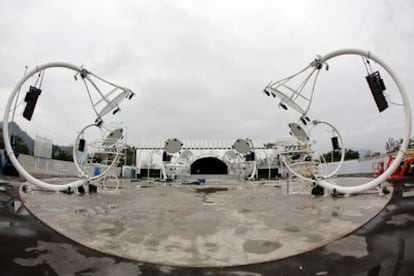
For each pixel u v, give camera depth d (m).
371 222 6.90
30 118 11.95
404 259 4.74
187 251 5.49
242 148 24.25
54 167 27.45
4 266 4.62
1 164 18.25
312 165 12.92
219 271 4.62
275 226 7.21
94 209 9.27
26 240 5.79
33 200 9.95
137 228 7.09
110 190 15.80
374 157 24.92
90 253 5.30
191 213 9.12
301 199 11.57
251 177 28.67
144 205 10.62
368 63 10.87
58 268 4.64
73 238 6.03
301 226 7.07
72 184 13.22
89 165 14.49
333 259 4.93
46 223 6.97
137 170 36.12
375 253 5.07
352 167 28.58
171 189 18.06
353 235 6.09
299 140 13.24
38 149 25.44
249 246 5.73
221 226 7.35
